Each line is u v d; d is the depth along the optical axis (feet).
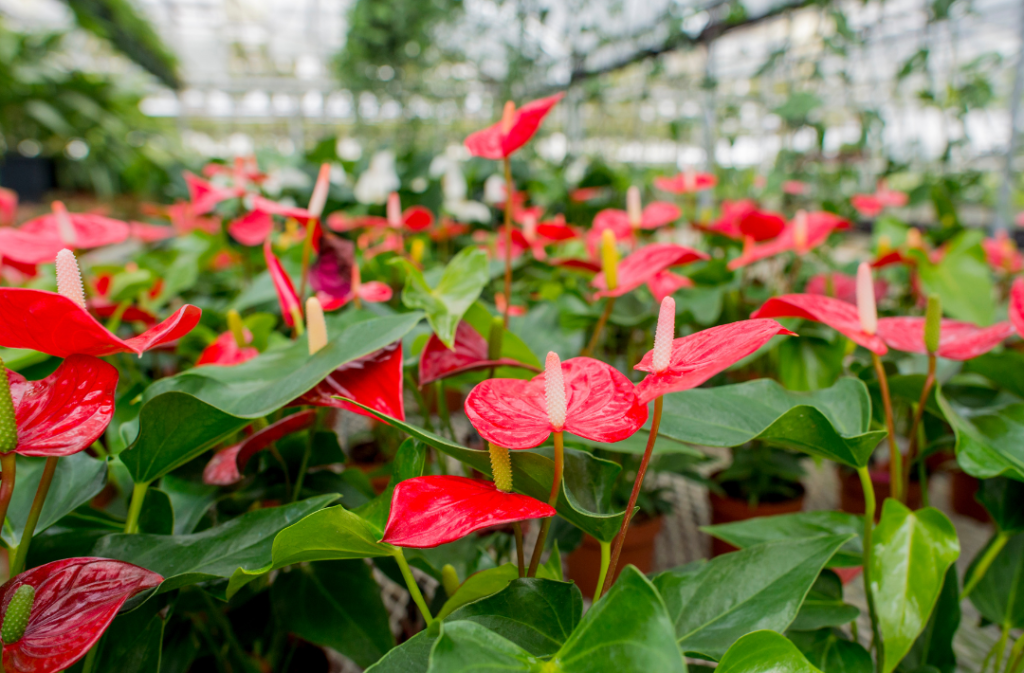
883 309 4.74
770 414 2.01
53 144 14.57
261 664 2.64
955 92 7.27
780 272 5.95
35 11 17.79
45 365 2.54
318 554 1.51
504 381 1.55
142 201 12.23
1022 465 2.09
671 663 1.05
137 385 2.71
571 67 12.27
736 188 8.62
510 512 1.29
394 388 1.83
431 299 2.37
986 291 4.04
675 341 1.55
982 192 7.85
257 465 2.33
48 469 1.47
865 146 7.55
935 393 2.22
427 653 1.38
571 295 4.32
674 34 9.82
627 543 3.77
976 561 2.48
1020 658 2.03
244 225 4.35
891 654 1.70
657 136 13.79
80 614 1.32
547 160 10.55
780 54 8.48
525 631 1.45
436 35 12.44
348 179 8.85
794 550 1.75
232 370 2.12
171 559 1.65
